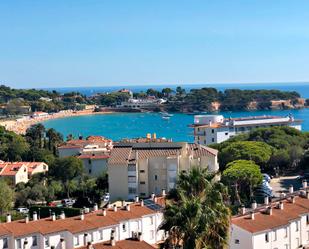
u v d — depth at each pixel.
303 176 190.12
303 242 98.62
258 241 89.31
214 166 168.25
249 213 97.88
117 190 173.00
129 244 81.00
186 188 60.03
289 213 98.06
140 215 110.69
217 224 56.75
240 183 155.38
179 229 55.75
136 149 176.88
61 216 109.62
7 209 163.25
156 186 170.75
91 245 80.25
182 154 169.88
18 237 98.56
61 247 100.06
